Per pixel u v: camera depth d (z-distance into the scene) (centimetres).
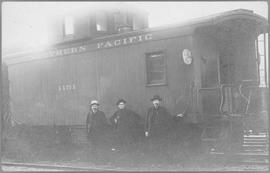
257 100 1457
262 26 1419
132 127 1447
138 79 1477
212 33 1413
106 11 1706
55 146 1736
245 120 1383
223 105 1364
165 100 1409
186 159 1348
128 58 1502
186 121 1354
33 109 1834
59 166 1433
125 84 1513
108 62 1562
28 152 1800
